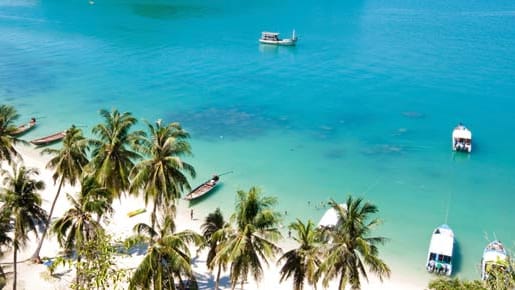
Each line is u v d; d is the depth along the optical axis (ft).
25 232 139.74
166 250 113.60
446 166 252.21
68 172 163.12
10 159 184.24
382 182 235.40
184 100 335.67
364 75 396.78
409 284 165.58
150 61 426.51
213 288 156.46
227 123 299.79
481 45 486.38
